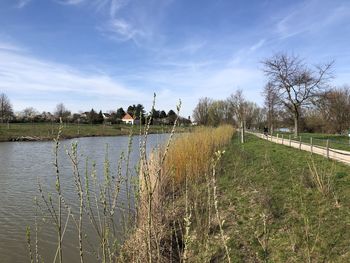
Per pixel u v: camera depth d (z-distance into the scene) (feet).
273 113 173.47
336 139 120.47
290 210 33.55
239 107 139.54
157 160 16.99
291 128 217.97
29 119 276.41
